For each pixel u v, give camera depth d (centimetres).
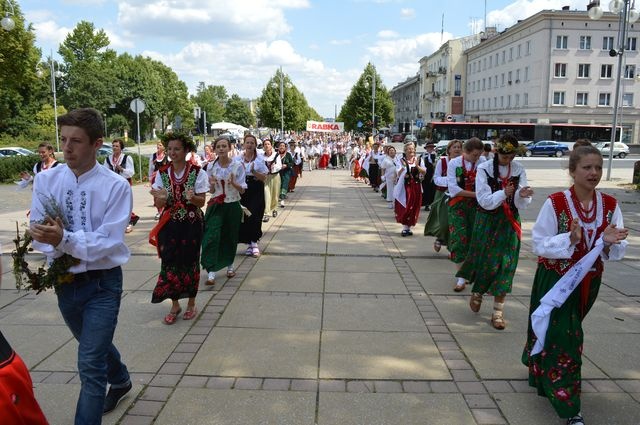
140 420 346
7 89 4081
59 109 5909
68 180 295
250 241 782
